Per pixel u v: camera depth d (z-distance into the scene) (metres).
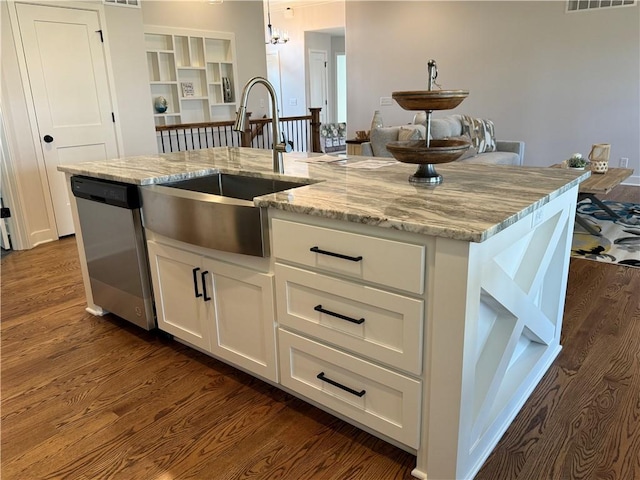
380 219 1.33
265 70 7.09
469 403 1.41
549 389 1.95
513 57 6.34
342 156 2.69
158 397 1.99
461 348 1.30
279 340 1.79
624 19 5.46
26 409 1.92
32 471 1.59
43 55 4.03
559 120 6.18
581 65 5.87
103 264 2.53
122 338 2.49
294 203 1.54
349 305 1.52
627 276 3.13
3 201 3.93
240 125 2.06
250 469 1.58
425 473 1.50
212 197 1.83
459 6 6.61
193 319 2.15
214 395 1.99
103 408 1.92
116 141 4.66
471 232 1.18
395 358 1.45
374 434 1.70
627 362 2.14
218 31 6.39
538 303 2.09
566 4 5.80
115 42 4.52
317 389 1.73
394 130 4.61
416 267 1.31
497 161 4.99
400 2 7.11
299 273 1.62
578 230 4.18
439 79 7.03
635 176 5.84
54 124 4.18
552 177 1.92
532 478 1.50
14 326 2.64
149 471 1.58
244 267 1.82
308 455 1.63
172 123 6.39
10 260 3.77
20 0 3.82
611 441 1.65
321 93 11.15
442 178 1.92
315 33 10.67
